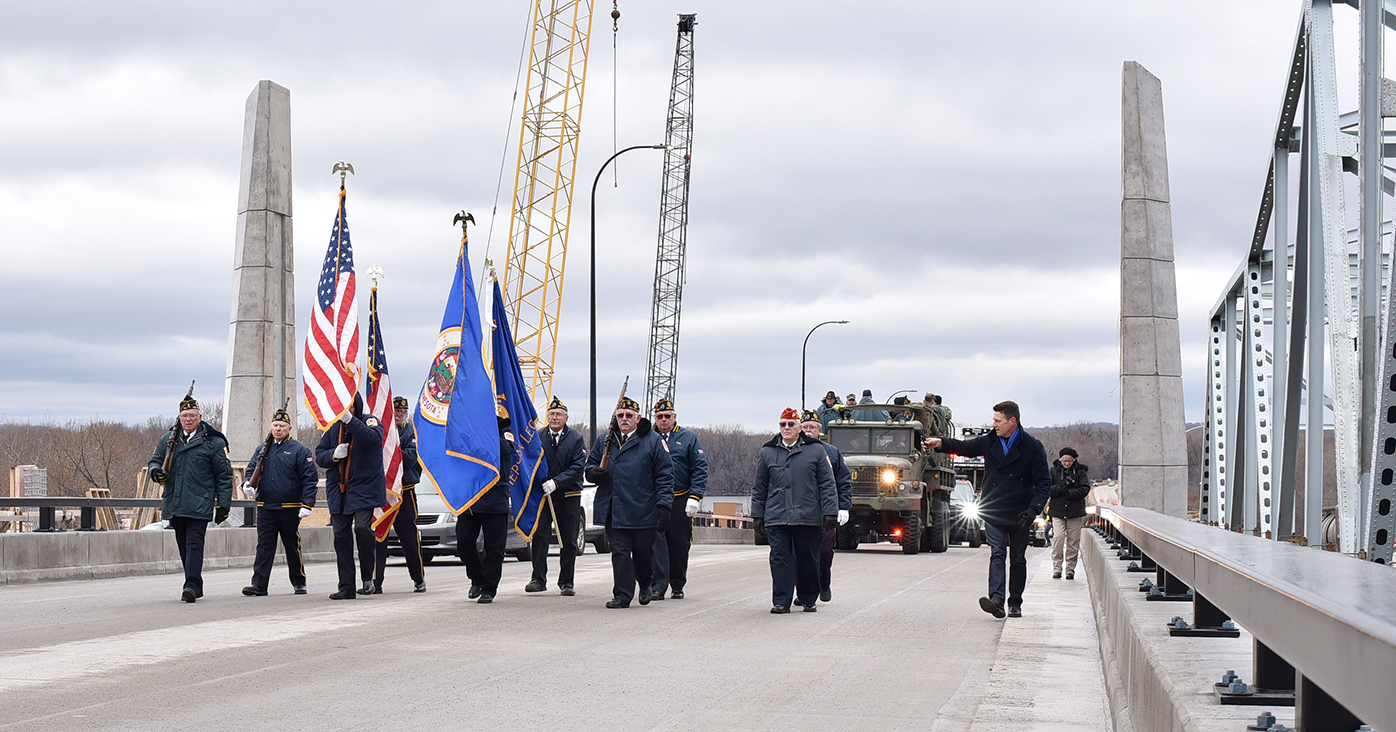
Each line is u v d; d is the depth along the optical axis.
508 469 14.39
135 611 12.71
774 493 13.03
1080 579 19.38
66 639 10.20
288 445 14.91
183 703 7.16
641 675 8.45
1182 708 3.51
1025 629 11.53
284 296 28.75
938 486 31.81
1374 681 1.92
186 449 13.87
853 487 29.95
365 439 14.43
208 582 17.44
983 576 19.73
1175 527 7.33
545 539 15.43
